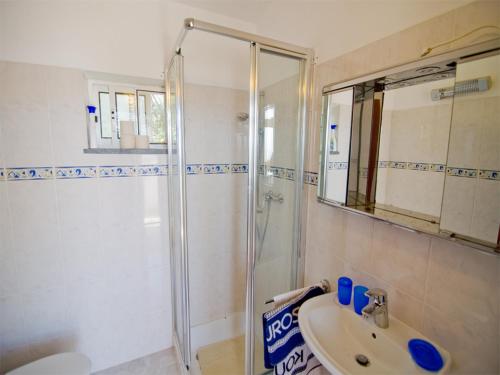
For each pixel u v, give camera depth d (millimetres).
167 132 1651
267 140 1302
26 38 1310
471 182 716
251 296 1302
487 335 734
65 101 1416
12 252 1398
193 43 1713
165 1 1596
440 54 755
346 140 1144
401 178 969
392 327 957
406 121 941
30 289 1459
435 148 852
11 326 1440
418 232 830
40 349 1517
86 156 1499
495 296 711
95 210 1562
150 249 1749
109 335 1699
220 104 1849
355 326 1050
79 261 1558
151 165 1679
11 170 1350
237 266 2098
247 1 1630
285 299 1243
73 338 1595
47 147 1407
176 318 1837
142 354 1822
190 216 1866
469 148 716
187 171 1809
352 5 1113
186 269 1537
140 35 1554
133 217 1670
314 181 1400
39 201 1425
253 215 1268
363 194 1104
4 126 1314
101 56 1471
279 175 1394
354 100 1096
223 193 1957
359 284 1163
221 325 2062
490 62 667
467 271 769
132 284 1725
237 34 1135
